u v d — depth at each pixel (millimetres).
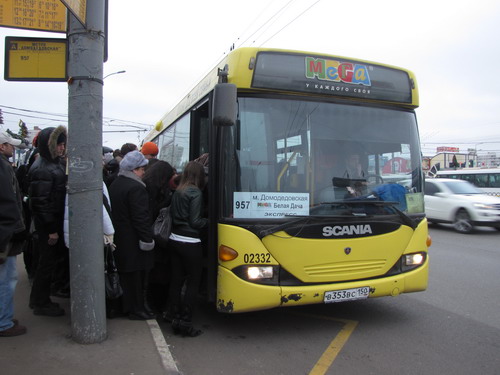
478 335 4547
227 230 4070
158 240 4305
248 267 4027
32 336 3879
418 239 4719
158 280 4883
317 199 4316
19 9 3684
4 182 3330
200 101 5180
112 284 4484
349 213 4363
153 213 4758
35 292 4426
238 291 4008
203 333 4547
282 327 4758
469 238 11992
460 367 3756
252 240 4051
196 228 4254
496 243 11070
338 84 4555
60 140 4289
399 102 4852
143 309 4512
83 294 3727
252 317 5105
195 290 4336
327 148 4473
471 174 26578
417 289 4668
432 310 5418
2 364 3316
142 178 4766
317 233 4191
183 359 3883
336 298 4219
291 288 4078
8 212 3354
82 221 3686
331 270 4242
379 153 4695
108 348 3670
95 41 3688
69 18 3709
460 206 13094
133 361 3441
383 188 4625
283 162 4281
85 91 3646
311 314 5234
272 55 4324
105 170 6273
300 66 4414
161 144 8625
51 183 4258
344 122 4598
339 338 4430
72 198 3682
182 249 4234
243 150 4180
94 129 3689
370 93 4699
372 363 3832
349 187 4461
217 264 4203
